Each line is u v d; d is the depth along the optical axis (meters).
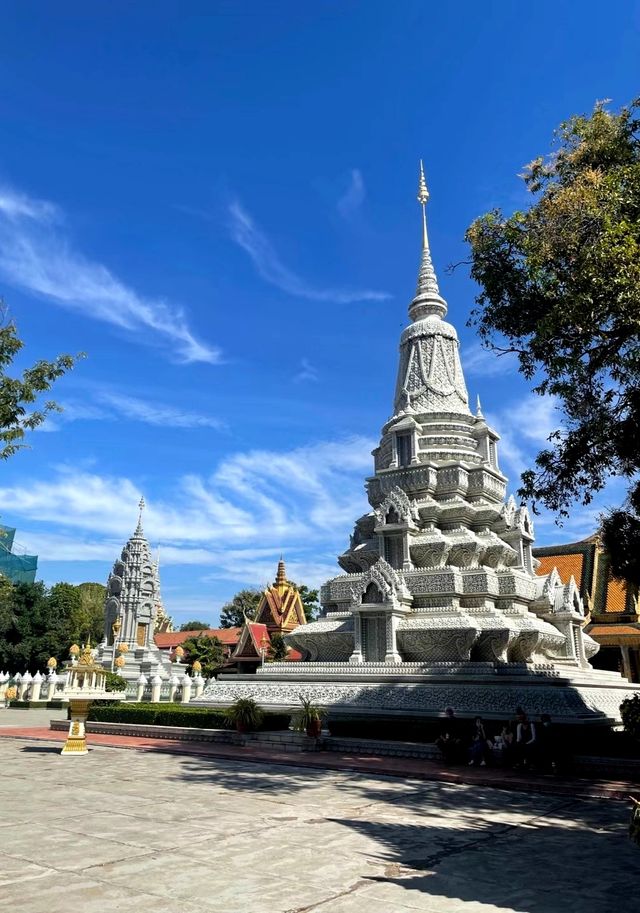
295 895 8.21
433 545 28.91
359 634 27.55
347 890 8.46
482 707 23.42
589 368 18.58
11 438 21.41
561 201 17.05
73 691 22.48
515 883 8.91
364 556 31.14
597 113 18.66
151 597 69.44
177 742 25.45
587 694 24.42
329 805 14.10
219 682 30.17
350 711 25.50
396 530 29.58
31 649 64.56
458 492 30.92
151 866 9.23
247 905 7.79
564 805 14.62
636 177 17.03
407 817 13.02
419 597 27.98
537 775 17.73
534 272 17.25
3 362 21.27
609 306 16.38
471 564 28.95
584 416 19.03
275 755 21.67
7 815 12.41
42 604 66.69
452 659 26.12
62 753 22.45
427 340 35.09
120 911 7.45
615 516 17.70
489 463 32.78
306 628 30.27
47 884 8.34
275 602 68.19
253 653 63.50
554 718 22.06
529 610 30.02
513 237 18.31
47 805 13.45
